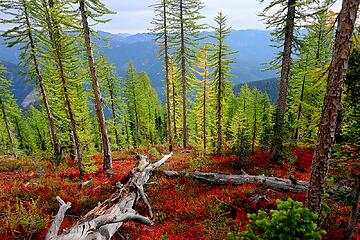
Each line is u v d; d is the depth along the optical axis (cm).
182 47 2353
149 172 1409
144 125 4869
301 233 385
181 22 2227
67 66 1448
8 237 831
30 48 1978
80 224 709
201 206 1059
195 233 870
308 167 1502
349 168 791
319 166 652
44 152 2445
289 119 2317
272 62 1603
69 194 1265
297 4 1112
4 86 3300
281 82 1500
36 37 1959
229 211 997
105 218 746
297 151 1739
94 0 1391
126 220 832
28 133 5253
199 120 3550
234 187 1234
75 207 1116
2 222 921
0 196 1205
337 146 770
